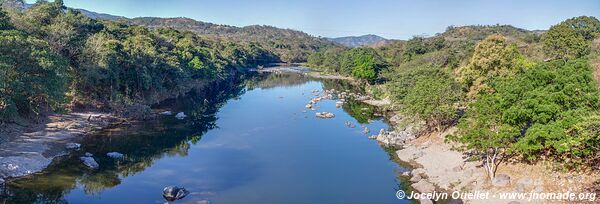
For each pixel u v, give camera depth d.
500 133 36.28
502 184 37.09
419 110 57.03
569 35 91.25
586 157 35.62
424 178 43.59
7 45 50.25
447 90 57.28
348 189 41.50
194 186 41.69
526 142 34.22
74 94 71.81
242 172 46.50
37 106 60.72
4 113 49.25
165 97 97.56
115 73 75.56
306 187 42.00
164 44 129.75
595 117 29.81
